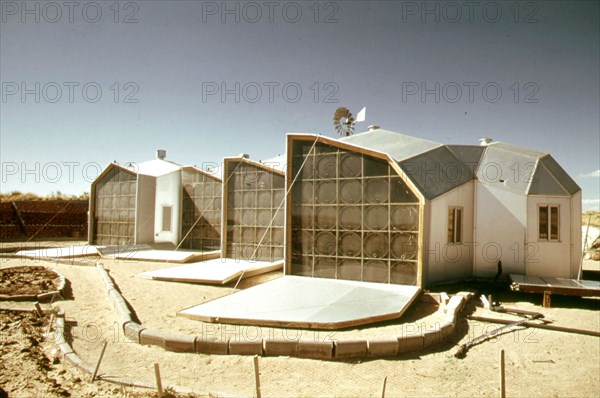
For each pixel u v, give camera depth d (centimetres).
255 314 932
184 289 1267
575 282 1211
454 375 686
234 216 1895
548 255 1392
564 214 1402
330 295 1097
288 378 657
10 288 1165
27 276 1359
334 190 1341
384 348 757
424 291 1166
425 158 1485
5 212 3027
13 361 688
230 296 1098
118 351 761
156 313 995
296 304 1012
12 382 610
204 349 756
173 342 766
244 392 605
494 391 632
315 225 1363
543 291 1134
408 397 602
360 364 718
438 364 729
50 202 3272
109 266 1683
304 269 1368
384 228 1250
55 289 1176
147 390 594
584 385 664
